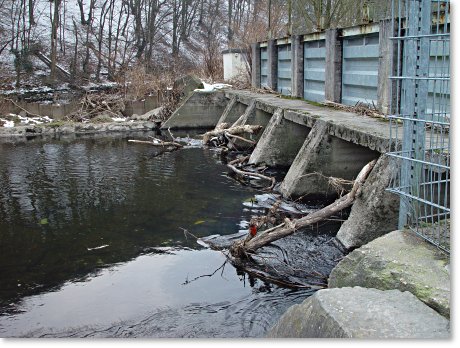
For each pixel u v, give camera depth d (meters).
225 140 14.10
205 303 5.16
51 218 8.13
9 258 6.50
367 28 8.86
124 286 5.61
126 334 4.58
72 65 30.80
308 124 9.12
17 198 9.35
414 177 4.18
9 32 32.94
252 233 6.11
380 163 5.95
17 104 19.97
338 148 8.41
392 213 5.73
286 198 8.67
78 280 5.79
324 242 6.44
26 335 4.61
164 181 10.45
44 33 35.19
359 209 6.04
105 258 6.40
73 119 19.61
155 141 15.40
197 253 6.46
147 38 35.69
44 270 6.11
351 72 9.88
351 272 3.85
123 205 8.73
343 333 2.64
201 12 44.47
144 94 22.41
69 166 12.12
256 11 33.88
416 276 3.31
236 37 33.78
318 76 11.83
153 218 7.97
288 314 3.26
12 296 5.45
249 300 5.20
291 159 11.21
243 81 20.06
